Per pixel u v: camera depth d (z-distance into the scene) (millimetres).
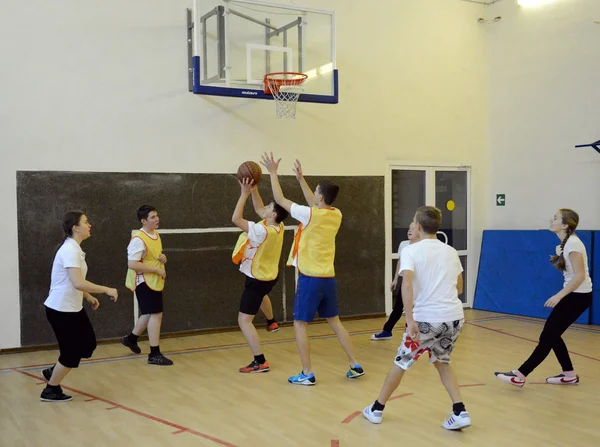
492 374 5258
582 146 7797
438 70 8711
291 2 7594
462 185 9000
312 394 4688
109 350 6320
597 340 6613
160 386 4945
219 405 4426
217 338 6895
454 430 3877
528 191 8602
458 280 3898
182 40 7047
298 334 4965
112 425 4000
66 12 6492
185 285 7047
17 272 6277
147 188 6859
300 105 7734
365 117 8156
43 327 6371
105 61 6672
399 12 8406
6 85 6230
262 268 5328
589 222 7820
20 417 4176
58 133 6457
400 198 8516
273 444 3650
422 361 5715
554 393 4691
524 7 8586
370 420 4031
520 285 8383
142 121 6848
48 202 6406
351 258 8062
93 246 6598
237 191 7336
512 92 8797
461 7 8898
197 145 7133
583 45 7840
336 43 7945
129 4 6781
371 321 7957
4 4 6223
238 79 6801
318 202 4992
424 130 8617
